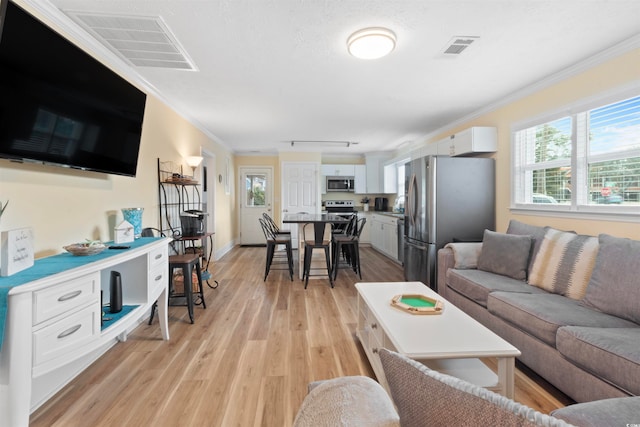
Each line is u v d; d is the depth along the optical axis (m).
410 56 2.37
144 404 1.65
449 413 0.44
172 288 3.20
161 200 3.28
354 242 4.26
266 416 1.56
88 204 2.13
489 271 2.80
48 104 1.60
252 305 3.20
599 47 2.22
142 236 2.64
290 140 5.69
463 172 3.54
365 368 2.00
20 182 1.60
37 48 1.51
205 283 4.03
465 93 3.20
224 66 2.54
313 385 0.92
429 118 4.18
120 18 1.88
